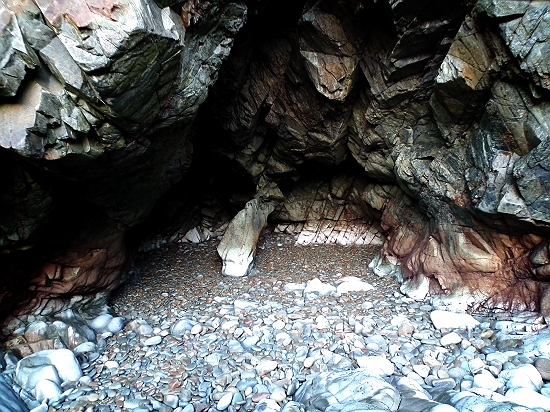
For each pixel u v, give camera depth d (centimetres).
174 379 474
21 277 529
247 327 620
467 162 643
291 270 941
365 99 823
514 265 597
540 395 366
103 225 582
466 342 517
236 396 434
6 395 395
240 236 948
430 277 713
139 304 736
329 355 506
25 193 418
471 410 332
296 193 1234
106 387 458
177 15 451
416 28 634
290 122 943
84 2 336
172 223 1230
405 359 490
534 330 521
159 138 521
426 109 740
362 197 1051
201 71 536
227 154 1073
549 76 489
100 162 441
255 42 838
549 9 476
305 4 738
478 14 540
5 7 325
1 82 323
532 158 512
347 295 751
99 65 342
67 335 546
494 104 562
